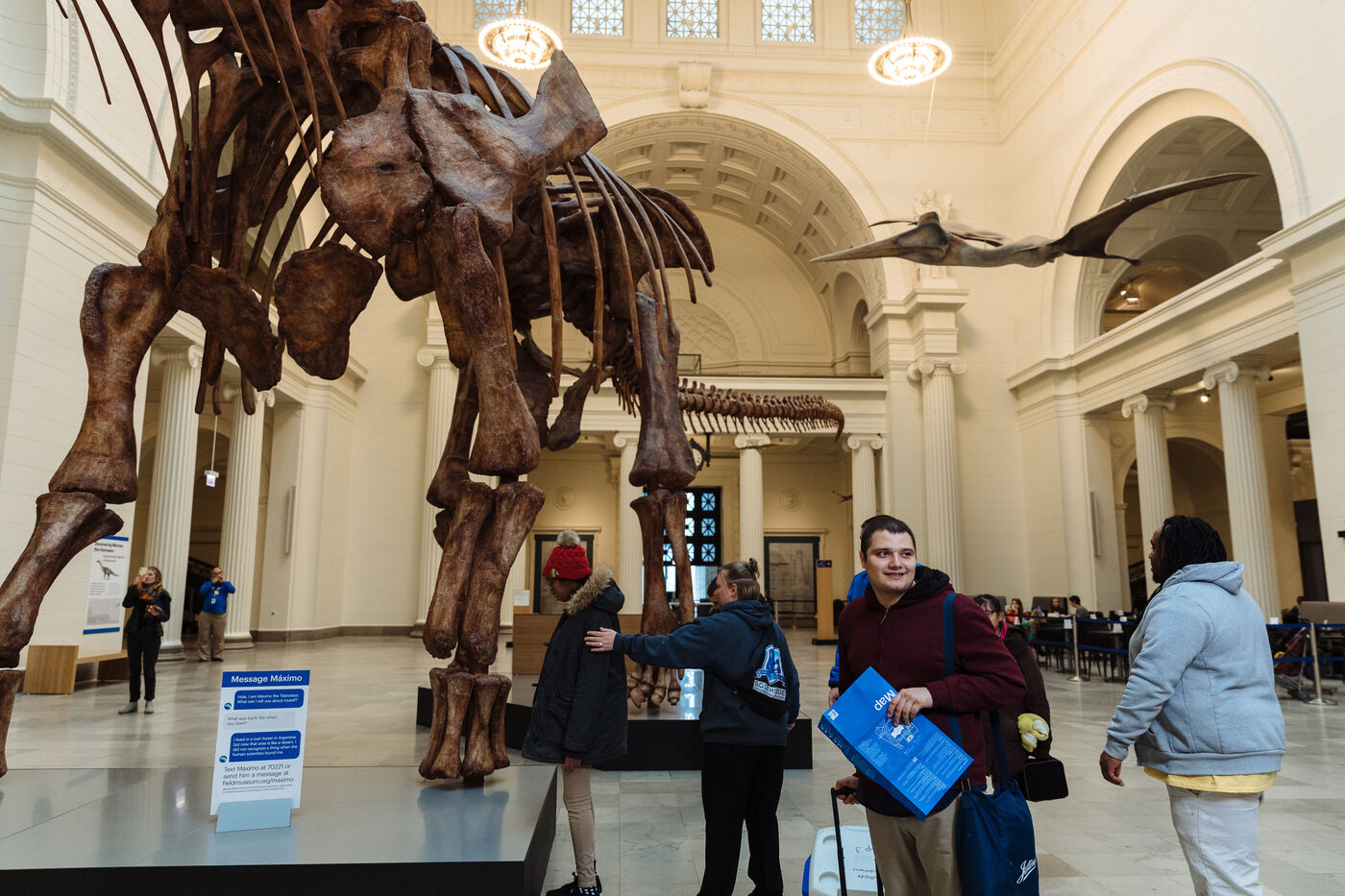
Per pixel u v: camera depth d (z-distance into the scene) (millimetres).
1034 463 18516
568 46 19125
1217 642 2260
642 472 5684
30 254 8273
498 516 3496
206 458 20812
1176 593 2326
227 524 14656
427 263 3668
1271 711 2252
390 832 2785
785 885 3434
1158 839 4184
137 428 10734
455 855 2561
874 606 2258
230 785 2803
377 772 3648
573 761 3174
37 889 2387
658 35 19344
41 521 2936
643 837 4055
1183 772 2246
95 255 9250
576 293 5387
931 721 2031
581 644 3201
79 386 9008
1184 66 13531
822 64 19625
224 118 3408
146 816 2939
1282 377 17625
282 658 13086
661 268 5223
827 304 23484
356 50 3600
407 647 15562
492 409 3434
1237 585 2336
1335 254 10586
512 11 19297
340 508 18078
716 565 23906
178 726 6770
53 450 8609
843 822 4336
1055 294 17953
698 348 23734
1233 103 12469
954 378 19203
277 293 3479
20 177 8297
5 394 8023
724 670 3021
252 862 2461
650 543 5781
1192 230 16703
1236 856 2209
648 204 5609
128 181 9430
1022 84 18781
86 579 9281
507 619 18141
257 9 3068
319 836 2727
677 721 5527
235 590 14531
